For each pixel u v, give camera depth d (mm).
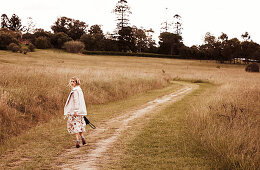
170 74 37688
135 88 17297
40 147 5660
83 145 5863
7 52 65688
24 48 79062
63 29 114750
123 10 102562
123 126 7785
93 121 8484
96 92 13281
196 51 106562
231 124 6910
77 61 62062
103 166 4543
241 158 4570
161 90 19469
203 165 4648
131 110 10719
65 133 6883
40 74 13188
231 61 106062
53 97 10031
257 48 93250
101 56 87125
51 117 8789
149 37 124125
